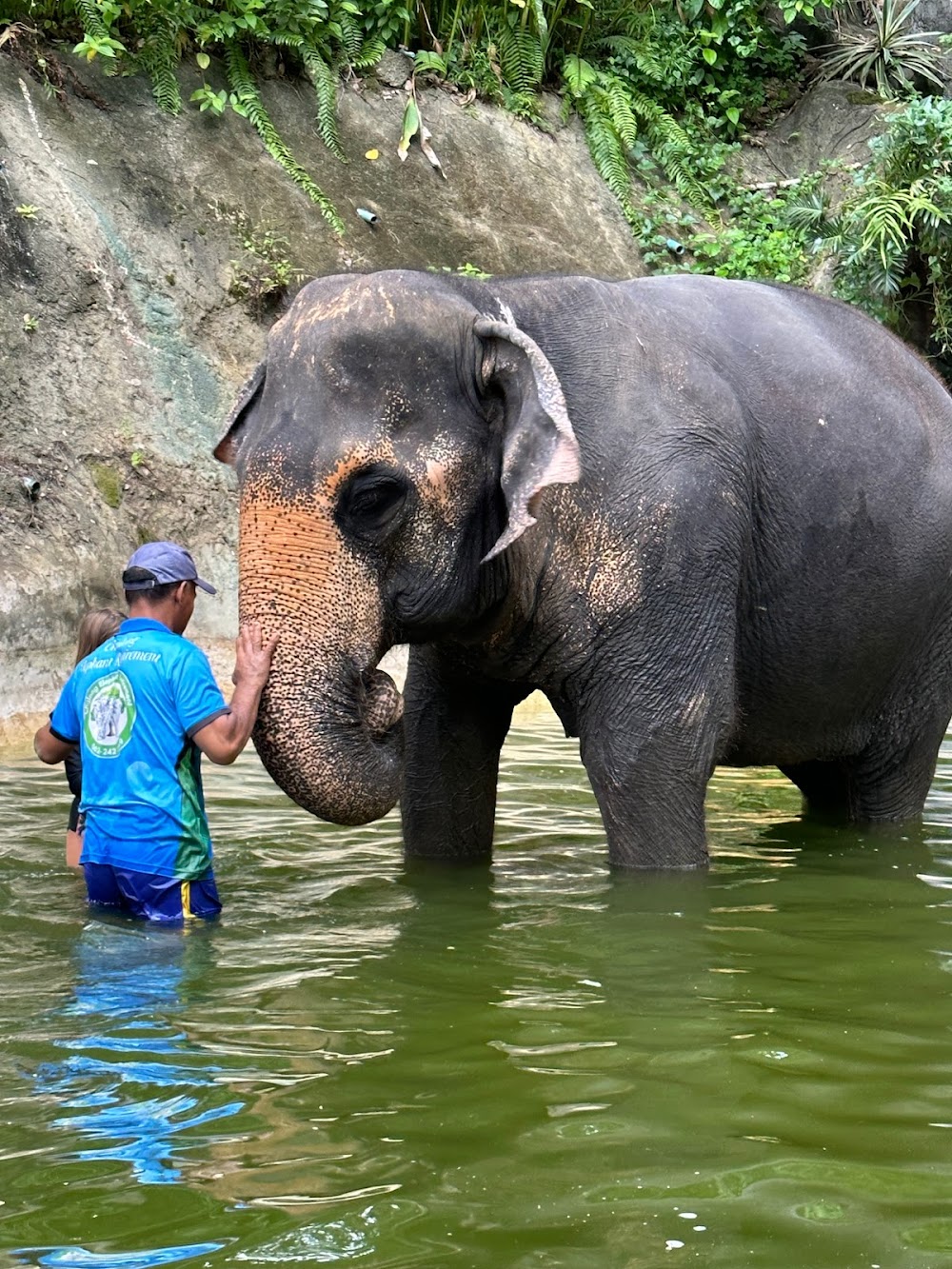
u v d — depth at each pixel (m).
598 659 4.72
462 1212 2.38
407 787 5.31
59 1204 2.41
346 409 4.17
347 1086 2.95
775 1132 2.73
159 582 4.58
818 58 15.88
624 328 4.85
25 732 8.29
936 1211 2.40
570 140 14.07
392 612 4.35
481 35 14.03
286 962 3.91
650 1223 2.35
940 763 7.73
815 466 5.23
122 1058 3.11
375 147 12.88
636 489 4.66
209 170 11.80
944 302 13.27
